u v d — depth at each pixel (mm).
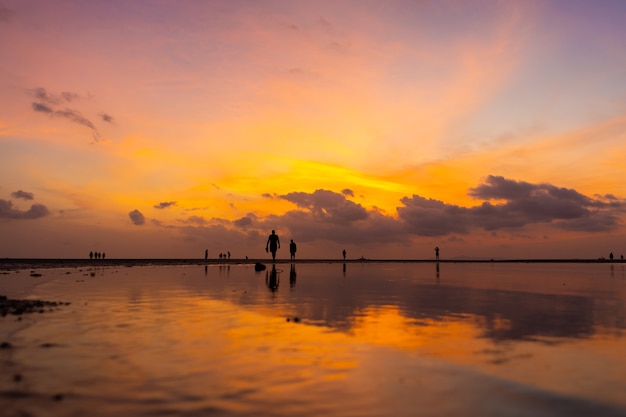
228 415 5621
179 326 11750
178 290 22391
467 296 20219
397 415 5684
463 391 6586
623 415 5750
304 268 57969
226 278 32906
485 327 11852
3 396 6238
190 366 7785
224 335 10570
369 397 6309
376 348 9289
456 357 8570
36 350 8906
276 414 5676
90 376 7176
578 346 9547
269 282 28812
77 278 31594
